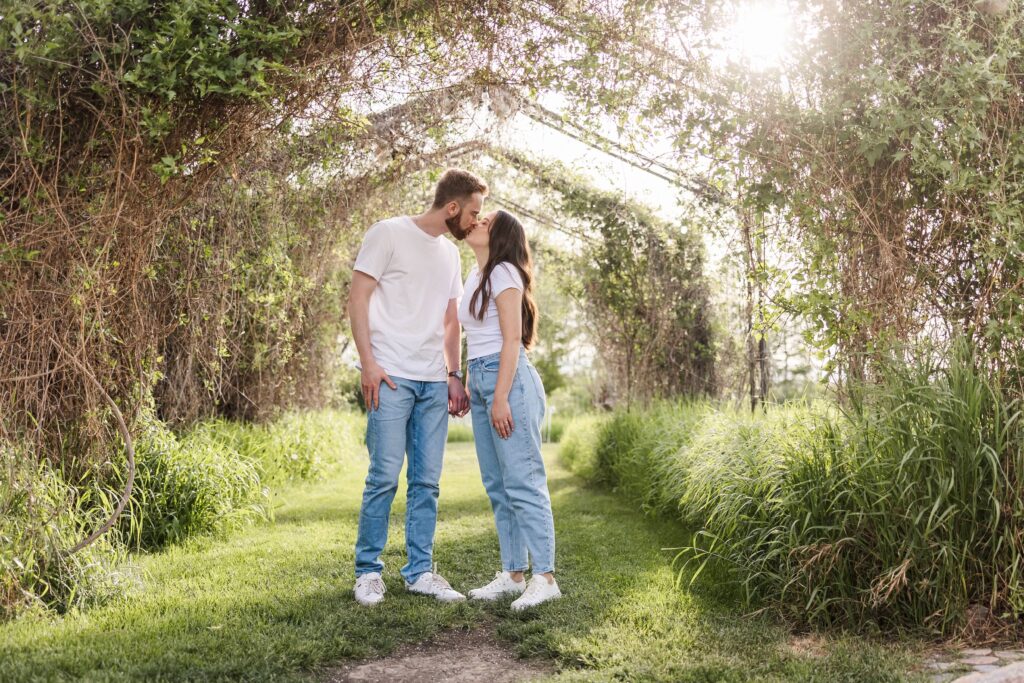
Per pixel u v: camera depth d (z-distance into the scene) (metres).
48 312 2.56
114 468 3.02
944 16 2.75
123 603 2.62
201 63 2.30
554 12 2.90
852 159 2.85
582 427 7.85
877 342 2.90
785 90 2.80
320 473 6.38
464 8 2.80
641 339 7.25
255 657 2.08
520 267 2.79
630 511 4.86
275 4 2.41
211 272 4.66
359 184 5.03
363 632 2.33
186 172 2.62
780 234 3.18
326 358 7.57
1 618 2.39
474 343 2.81
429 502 2.82
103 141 2.44
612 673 2.04
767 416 3.85
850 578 2.52
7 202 2.44
